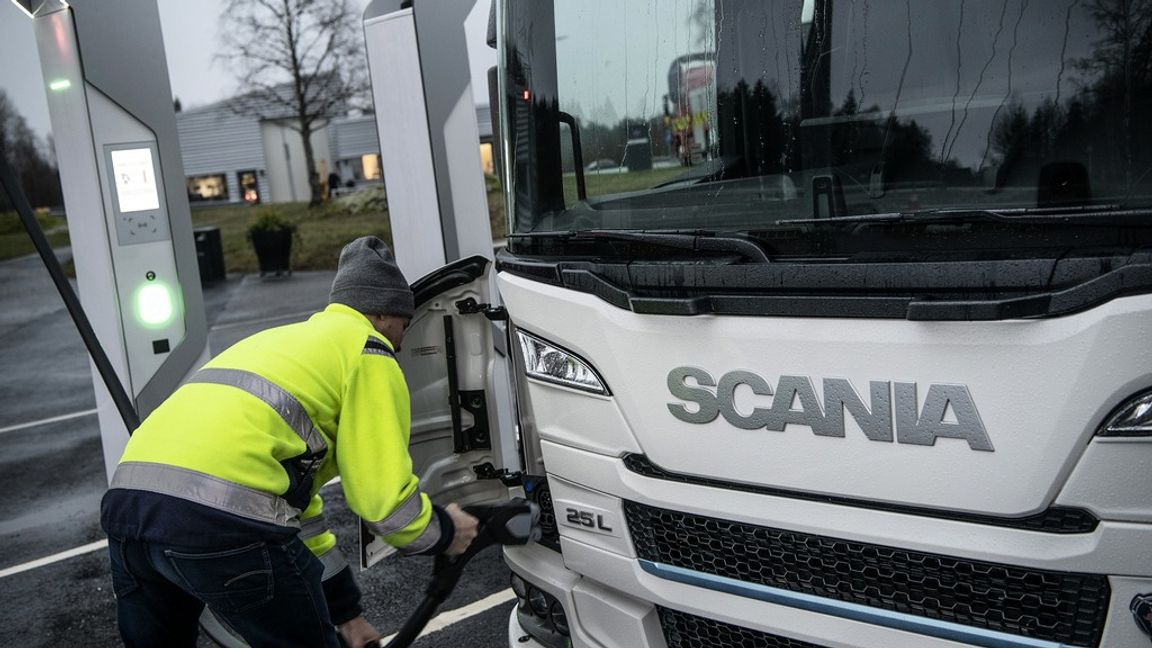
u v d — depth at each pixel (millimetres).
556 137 2662
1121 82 1858
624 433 2307
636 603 2459
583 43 2596
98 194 4223
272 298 9820
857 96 2129
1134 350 1662
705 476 2174
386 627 3844
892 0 2080
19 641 4059
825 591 2102
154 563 2162
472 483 3510
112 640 4012
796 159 2215
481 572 4305
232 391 2207
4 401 9000
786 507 2080
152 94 4316
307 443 2262
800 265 2016
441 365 3391
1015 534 1830
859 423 1938
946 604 1964
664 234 2309
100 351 3502
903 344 1867
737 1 2291
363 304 2451
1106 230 1799
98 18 4152
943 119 2031
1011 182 1969
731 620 2230
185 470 2133
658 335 2188
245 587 2145
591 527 2473
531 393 2592
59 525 5590
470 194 4797
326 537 2596
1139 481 1700
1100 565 1759
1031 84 1939
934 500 1883
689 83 2383
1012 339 1760
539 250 2639
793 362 2002
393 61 4656
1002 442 1794
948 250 1955
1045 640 1865
